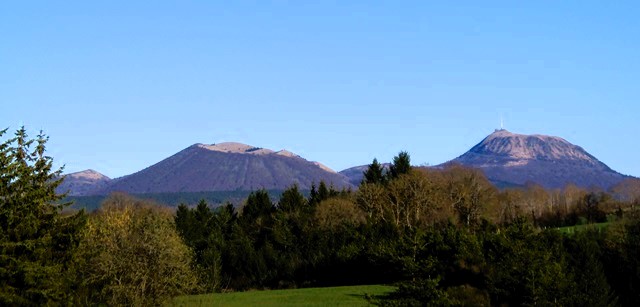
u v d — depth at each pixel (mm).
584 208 128000
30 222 31469
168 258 43750
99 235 43469
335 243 82000
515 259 42469
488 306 41531
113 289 41188
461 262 52062
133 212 79062
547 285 39781
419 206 104375
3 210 30875
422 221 102938
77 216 35125
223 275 76000
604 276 44719
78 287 39938
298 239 87500
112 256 41688
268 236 95438
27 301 30891
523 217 60344
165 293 43875
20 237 31344
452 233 60156
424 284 38938
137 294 41938
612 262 48281
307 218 100875
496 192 123750
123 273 42312
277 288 75562
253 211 122688
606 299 42312
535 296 39875
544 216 129500
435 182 110000
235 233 97438
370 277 72375
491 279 43844
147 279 42875
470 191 113375
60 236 33812
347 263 73750
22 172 31375
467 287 46344
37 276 30734
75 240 34531
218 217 116250
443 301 38625
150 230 43812
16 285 31016
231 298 58781
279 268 76562
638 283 47125
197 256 75250
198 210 117312
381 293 58250
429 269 52500
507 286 41562
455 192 112125
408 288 39219
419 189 105812
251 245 82312
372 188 108125
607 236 56000
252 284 76062
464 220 110562
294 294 61594
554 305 39875
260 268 76188
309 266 76062
